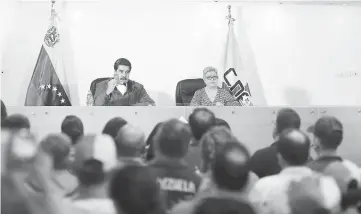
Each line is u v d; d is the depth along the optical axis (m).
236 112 4.28
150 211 1.74
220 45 6.57
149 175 1.77
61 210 2.01
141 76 6.53
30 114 4.21
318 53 6.66
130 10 6.54
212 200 1.81
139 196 1.71
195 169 2.79
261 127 4.29
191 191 2.30
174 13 6.57
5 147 1.91
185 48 6.57
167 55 6.55
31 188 1.95
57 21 6.45
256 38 6.61
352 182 2.33
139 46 6.54
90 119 4.22
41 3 6.43
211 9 6.59
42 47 6.09
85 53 6.49
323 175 2.24
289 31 6.64
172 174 2.32
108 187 1.81
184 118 4.24
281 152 2.53
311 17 6.66
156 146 2.40
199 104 5.52
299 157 2.49
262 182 2.46
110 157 2.11
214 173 1.93
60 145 2.15
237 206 1.79
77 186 2.16
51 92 5.95
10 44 6.39
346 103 6.66
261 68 6.62
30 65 6.41
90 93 5.69
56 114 4.22
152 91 6.53
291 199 2.04
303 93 6.64
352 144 4.33
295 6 6.64
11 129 2.57
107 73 6.50
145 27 6.55
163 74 6.54
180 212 2.07
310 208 1.97
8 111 4.19
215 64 6.55
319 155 3.03
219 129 2.55
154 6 6.56
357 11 6.64
